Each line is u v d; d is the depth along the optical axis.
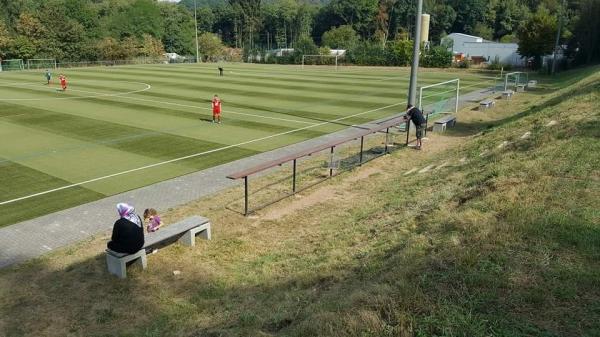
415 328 4.75
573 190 8.06
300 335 5.24
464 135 20.83
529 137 14.01
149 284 8.24
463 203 9.16
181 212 11.88
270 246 9.80
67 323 7.12
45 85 41.34
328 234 9.92
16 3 88.88
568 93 23.48
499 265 5.77
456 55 74.94
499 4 123.12
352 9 131.62
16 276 8.68
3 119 24.56
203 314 7.12
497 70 62.59
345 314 5.24
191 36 115.69
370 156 17.39
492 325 4.65
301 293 7.09
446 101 30.83
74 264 9.09
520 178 9.41
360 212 11.10
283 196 12.94
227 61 90.25
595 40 56.12
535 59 62.75
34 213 11.94
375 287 5.76
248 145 19.56
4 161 16.62
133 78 49.00
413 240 7.54
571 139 11.70
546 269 5.54
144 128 22.62
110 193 13.48
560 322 4.64
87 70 61.66
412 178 13.55
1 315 7.37
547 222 6.74
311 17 144.50
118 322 7.11
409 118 18.19
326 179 14.43
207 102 31.77
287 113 27.84
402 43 71.81
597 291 5.08
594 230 6.41
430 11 123.44
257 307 6.92
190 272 8.70
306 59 78.81
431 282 5.57
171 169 15.93
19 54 75.69
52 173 15.29
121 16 104.69
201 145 19.41
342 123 24.91
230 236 10.34
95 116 25.72
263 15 140.75
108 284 8.27
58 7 83.88
